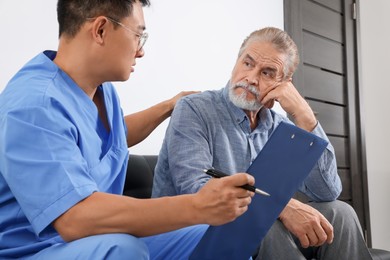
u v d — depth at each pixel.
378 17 3.46
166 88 2.05
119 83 1.86
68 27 1.03
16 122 0.87
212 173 0.89
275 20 2.65
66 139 0.89
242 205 0.84
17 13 1.56
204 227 1.13
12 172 0.86
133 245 0.80
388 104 3.49
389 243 3.34
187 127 1.31
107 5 1.00
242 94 1.36
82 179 0.85
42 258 0.85
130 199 0.83
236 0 2.43
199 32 2.22
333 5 3.09
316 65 2.89
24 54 1.57
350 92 3.12
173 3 2.11
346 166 3.06
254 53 1.36
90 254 0.80
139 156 1.62
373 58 3.40
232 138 1.38
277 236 1.16
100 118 1.11
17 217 0.92
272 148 1.03
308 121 1.38
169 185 1.35
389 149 3.44
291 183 1.02
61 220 0.83
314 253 1.33
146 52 1.97
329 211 1.33
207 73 2.25
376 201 3.27
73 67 1.04
